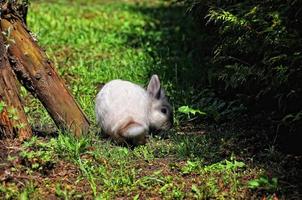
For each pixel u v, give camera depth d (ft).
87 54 67.87
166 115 43.78
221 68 52.06
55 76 39.73
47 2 106.83
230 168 36.40
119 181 34.50
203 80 55.57
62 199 32.71
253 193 33.81
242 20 41.88
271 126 43.29
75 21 86.84
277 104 45.39
